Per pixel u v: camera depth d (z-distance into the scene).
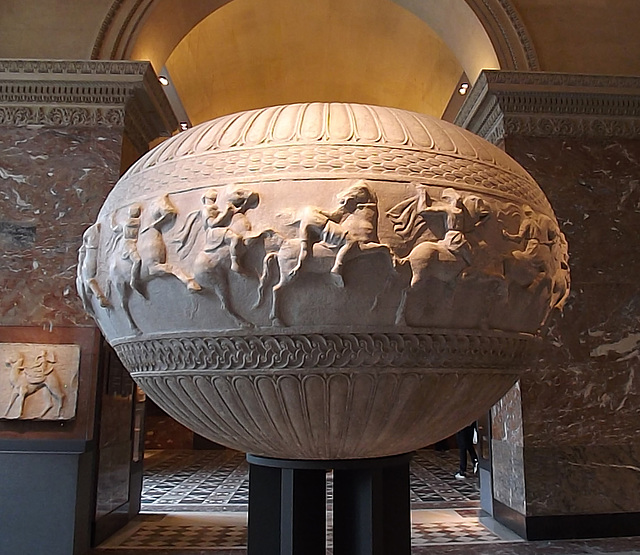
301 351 2.06
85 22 6.45
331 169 2.11
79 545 5.33
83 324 5.80
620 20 6.93
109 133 6.19
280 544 2.47
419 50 10.34
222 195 2.12
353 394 2.11
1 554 5.23
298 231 2.03
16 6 6.45
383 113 2.41
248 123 2.36
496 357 2.30
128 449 6.46
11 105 6.20
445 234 2.11
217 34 9.84
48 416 5.56
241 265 2.03
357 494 2.47
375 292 2.02
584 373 6.00
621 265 6.27
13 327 5.79
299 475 2.45
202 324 2.12
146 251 2.18
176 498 7.79
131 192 2.38
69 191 6.07
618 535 5.69
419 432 2.34
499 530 5.96
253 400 2.17
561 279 2.52
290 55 10.96
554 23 6.88
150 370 2.35
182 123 11.23
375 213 2.05
